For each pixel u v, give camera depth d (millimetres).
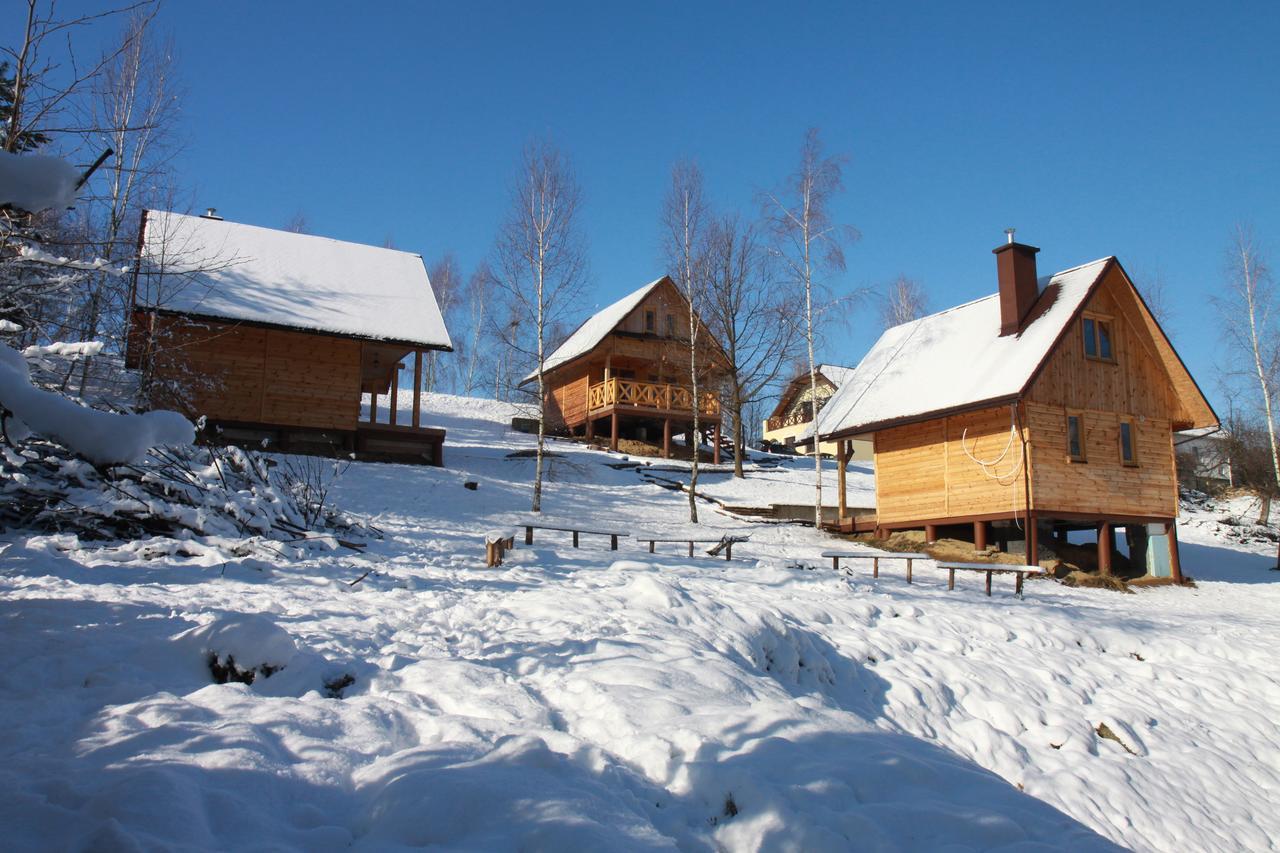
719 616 8594
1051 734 8844
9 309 7016
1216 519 33312
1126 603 16234
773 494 27453
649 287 35000
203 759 3951
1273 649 12523
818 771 4738
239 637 5496
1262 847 7746
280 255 25297
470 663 6102
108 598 7242
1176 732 9453
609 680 6027
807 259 24547
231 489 11883
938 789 5035
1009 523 21781
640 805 4176
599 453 29906
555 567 12188
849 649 9516
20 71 7902
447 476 22078
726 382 30203
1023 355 19859
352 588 8836
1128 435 20984
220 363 21438
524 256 22984
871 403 22844
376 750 4539
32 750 4051
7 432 3822
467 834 3527
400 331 23312
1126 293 20922
